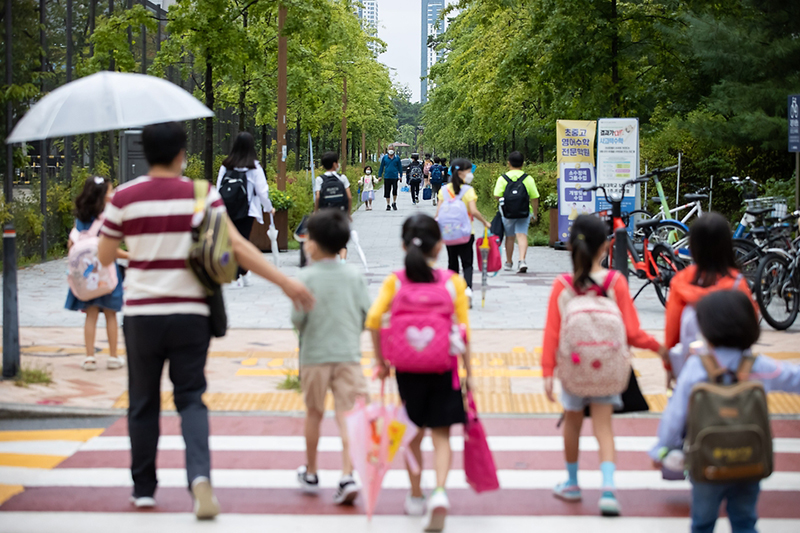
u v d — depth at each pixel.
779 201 17.31
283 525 7.25
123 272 12.54
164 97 7.60
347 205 19.20
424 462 8.98
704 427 5.67
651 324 15.78
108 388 11.68
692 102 33.09
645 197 33.59
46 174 25.94
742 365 5.95
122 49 29.12
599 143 25.09
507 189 22.33
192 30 31.08
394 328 6.86
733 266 7.59
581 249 7.24
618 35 29.36
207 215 7.07
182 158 7.45
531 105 49.56
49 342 14.27
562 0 28.73
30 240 25.03
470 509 7.65
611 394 7.02
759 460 5.62
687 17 29.28
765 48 28.50
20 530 7.13
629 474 8.59
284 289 7.22
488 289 19.78
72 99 7.43
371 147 119.25
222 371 12.58
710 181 33.69
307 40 40.50
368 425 6.95
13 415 10.50
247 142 18.58
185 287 7.16
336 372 7.56
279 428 10.19
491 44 44.88
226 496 7.98
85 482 8.38
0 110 24.11
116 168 31.42
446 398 6.98
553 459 9.09
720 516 7.42
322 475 8.57
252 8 31.83
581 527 7.20
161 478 8.51
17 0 24.78
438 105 81.44
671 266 16.62
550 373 7.36
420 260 7.02
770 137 28.33
